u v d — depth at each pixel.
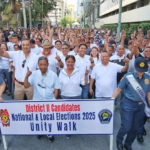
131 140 3.26
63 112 3.16
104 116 3.16
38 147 3.40
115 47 6.18
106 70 3.86
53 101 3.10
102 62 3.87
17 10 35.00
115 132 3.89
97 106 3.12
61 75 3.75
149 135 3.82
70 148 3.37
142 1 22.91
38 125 3.22
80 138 3.69
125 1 27.12
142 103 3.01
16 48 5.81
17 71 3.96
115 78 3.92
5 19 34.44
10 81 5.83
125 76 3.00
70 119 3.19
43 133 3.26
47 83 3.34
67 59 3.52
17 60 3.94
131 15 24.75
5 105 3.13
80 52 4.45
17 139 3.66
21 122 3.21
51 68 4.82
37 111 3.16
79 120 3.19
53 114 3.17
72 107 3.13
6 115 3.18
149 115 3.14
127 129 3.08
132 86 2.90
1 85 3.29
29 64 3.93
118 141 3.35
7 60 5.64
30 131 3.25
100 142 3.56
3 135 3.26
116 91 3.16
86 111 3.15
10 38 7.45
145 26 14.45
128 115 3.04
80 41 7.13
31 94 4.02
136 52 4.55
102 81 3.87
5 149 3.32
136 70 2.80
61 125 3.22
